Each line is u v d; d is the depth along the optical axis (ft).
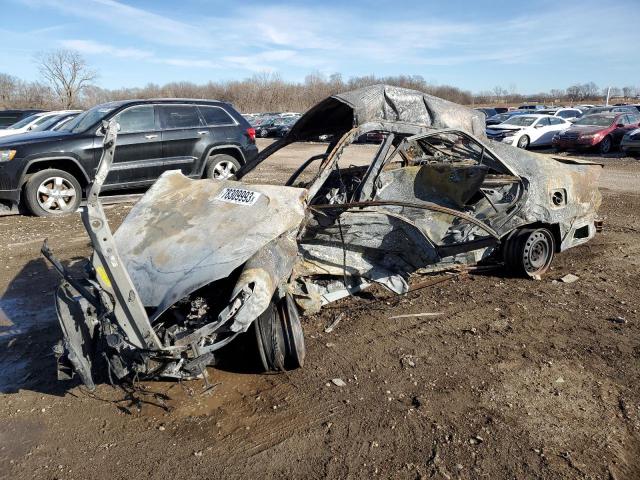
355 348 14.25
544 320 15.94
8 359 13.93
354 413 11.36
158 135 31.50
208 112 33.78
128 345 10.62
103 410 11.66
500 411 11.37
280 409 11.57
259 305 11.25
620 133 65.98
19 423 11.23
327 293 16.19
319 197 18.04
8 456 10.20
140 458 10.11
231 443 10.50
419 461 9.87
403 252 16.51
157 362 11.24
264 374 13.06
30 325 15.90
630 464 9.76
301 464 9.87
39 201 29.35
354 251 16.19
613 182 42.55
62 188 29.91
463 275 19.98
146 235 13.26
